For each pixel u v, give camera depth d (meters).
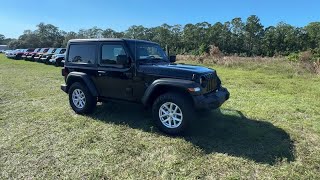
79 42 6.07
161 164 3.84
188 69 4.85
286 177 3.49
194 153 4.14
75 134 4.97
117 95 5.59
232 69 17.52
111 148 4.36
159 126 4.94
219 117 5.82
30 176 3.56
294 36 73.88
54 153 4.21
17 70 16.70
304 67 15.28
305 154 4.11
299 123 5.52
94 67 5.80
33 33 99.94
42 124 5.54
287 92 8.72
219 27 85.44
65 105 7.11
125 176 3.55
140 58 5.32
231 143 4.50
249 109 6.51
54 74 14.34
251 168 3.71
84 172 3.65
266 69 16.30
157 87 4.84
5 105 7.15
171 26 91.00
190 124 4.69
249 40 84.19
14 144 4.54
